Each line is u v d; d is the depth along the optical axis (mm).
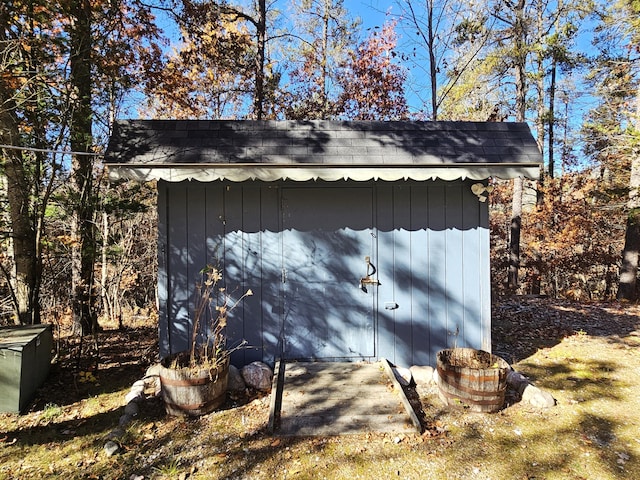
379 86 14992
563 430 3500
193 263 4676
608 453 3164
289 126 4918
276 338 4781
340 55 16031
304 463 3053
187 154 4281
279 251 4770
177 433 3480
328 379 4359
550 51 12070
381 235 4824
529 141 4785
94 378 4621
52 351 5102
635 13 9852
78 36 5156
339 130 4887
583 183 14125
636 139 9180
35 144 4910
